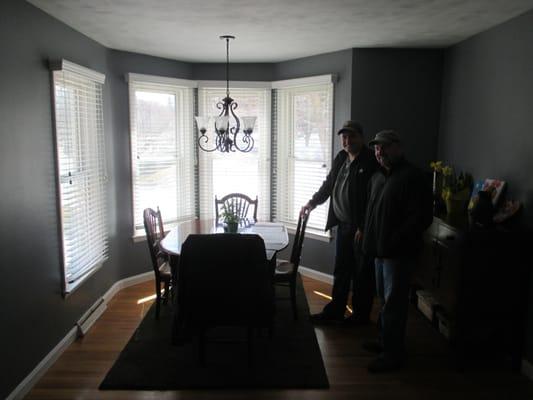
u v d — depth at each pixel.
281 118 4.76
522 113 2.88
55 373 2.80
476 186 3.37
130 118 4.28
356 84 4.06
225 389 2.63
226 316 2.64
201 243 2.46
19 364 2.54
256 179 4.95
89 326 3.44
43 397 2.55
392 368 2.84
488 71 3.30
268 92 4.79
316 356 3.00
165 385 2.65
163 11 2.85
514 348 2.84
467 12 2.85
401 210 2.66
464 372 2.85
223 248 2.48
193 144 4.86
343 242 3.40
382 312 2.88
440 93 4.11
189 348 3.09
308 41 3.75
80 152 3.45
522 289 2.78
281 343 3.18
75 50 3.34
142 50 4.15
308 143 4.57
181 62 4.69
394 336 2.82
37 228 2.75
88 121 3.61
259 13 2.89
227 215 3.47
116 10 2.82
